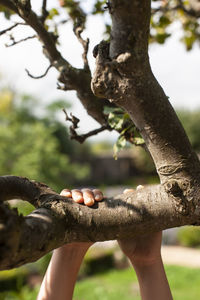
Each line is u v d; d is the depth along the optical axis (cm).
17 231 71
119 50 81
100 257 538
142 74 82
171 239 739
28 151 825
